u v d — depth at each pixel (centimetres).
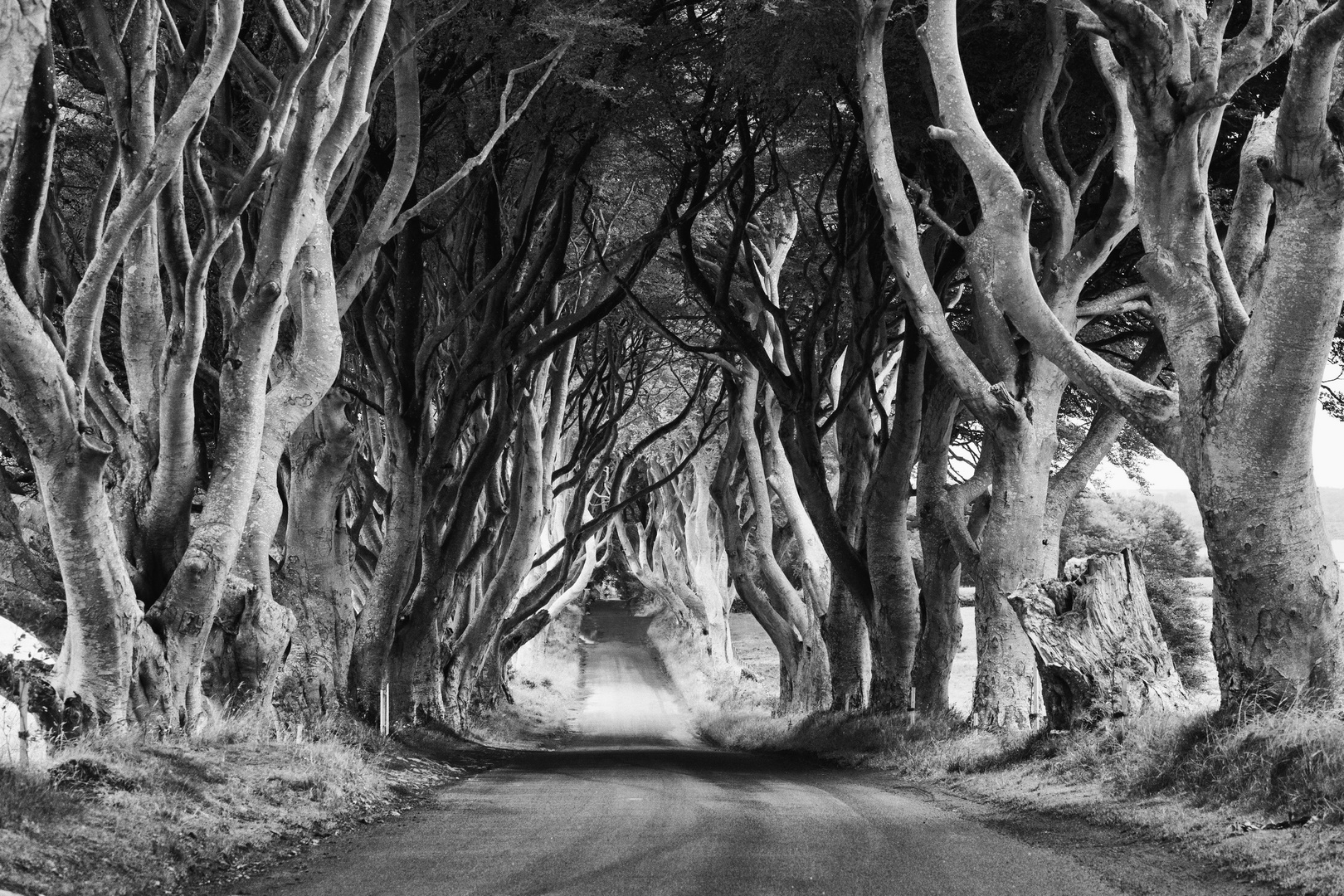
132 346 1370
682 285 3031
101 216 1211
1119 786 1214
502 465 3259
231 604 1389
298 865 891
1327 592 1173
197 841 896
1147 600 1496
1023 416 1714
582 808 1277
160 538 1319
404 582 2091
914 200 2331
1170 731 1251
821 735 2452
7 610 1215
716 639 5228
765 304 2436
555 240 2173
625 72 2044
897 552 2333
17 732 971
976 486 2356
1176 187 1243
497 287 2130
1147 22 1191
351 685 2044
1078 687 1463
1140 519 6344
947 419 2277
